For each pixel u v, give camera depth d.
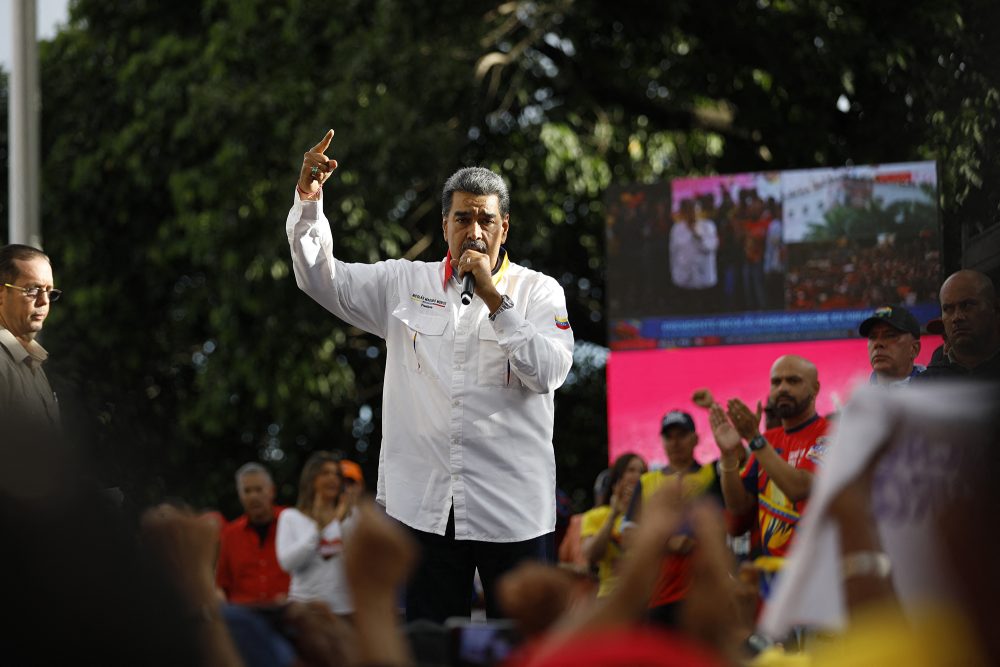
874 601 2.78
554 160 20.56
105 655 2.88
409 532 6.06
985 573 2.78
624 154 21.44
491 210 6.19
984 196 10.94
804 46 18.22
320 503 9.95
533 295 6.25
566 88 20.69
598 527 10.57
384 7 18.67
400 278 6.35
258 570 10.64
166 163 21.03
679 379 14.91
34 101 14.39
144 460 11.22
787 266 14.70
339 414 22.08
